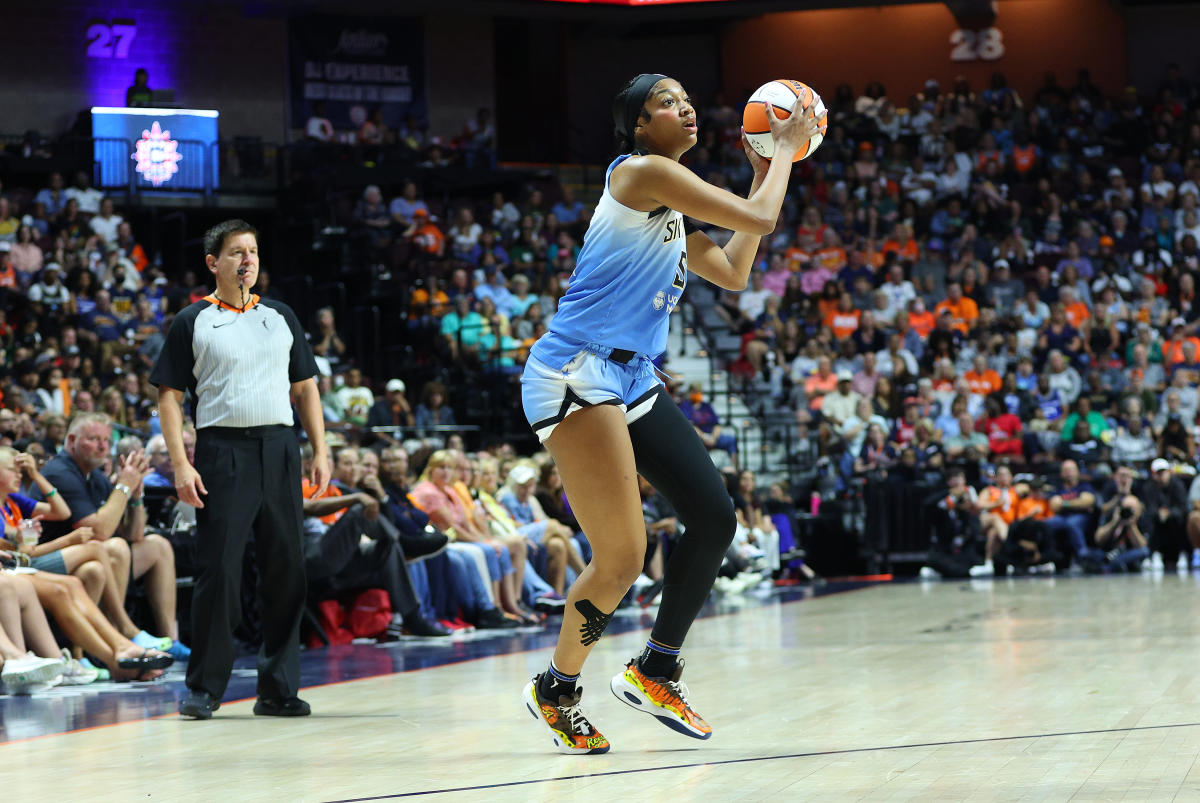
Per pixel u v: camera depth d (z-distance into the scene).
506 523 9.98
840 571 14.75
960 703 4.55
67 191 16.89
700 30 25.05
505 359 15.75
